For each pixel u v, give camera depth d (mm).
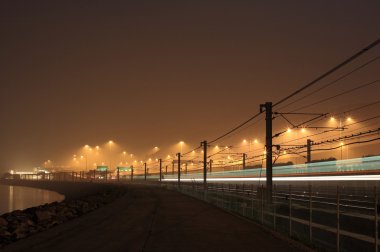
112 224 26641
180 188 80375
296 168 57781
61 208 42969
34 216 35844
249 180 72938
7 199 123312
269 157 31469
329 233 20484
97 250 16812
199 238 19734
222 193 39406
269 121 32125
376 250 12477
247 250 16453
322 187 38750
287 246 17297
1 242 21156
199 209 37438
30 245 18625
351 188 34594
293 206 22672
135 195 66688
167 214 32750
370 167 42844
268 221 24859
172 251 16406
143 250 16672
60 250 16953
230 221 26969
